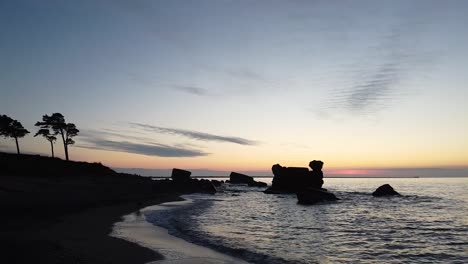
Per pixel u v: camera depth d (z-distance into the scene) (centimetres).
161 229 2367
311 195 5409
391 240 2339
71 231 2038
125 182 7831
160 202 4597
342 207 4853
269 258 1656
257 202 5553
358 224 3127
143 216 3025
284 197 6750
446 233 2658
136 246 1733
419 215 3897
